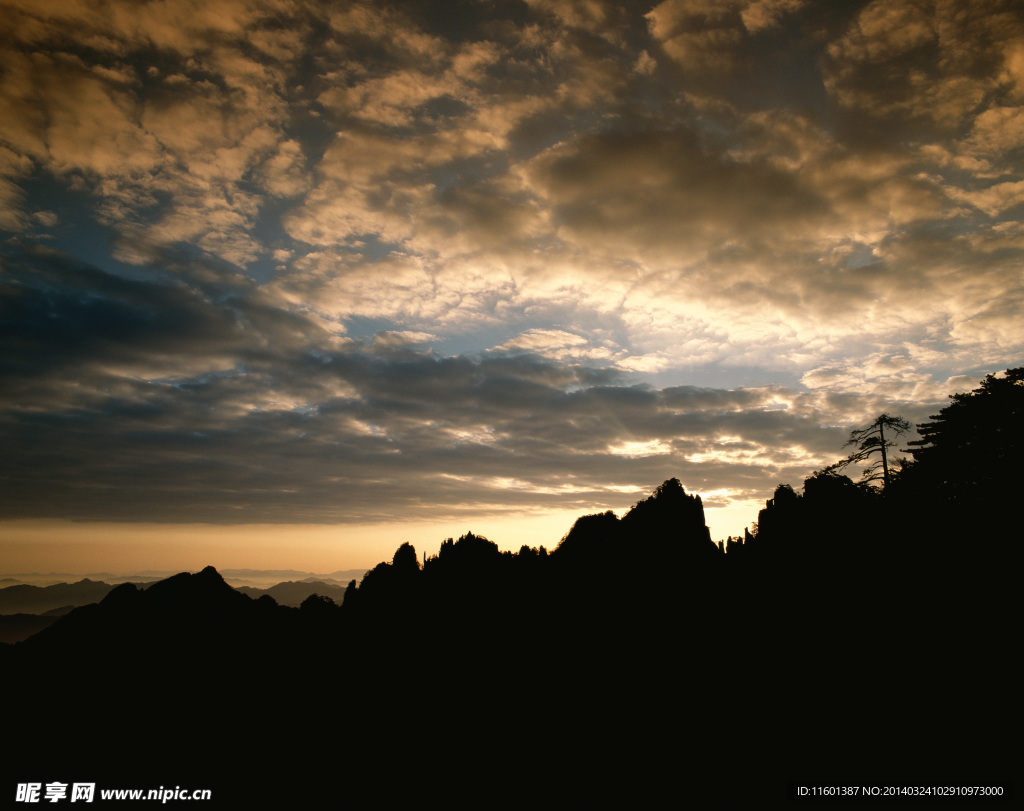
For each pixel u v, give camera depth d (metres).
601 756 43.50
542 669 56.53
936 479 54.28
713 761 40.38
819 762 37.41
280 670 56.47
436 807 40.22
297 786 42.25
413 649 61.81
